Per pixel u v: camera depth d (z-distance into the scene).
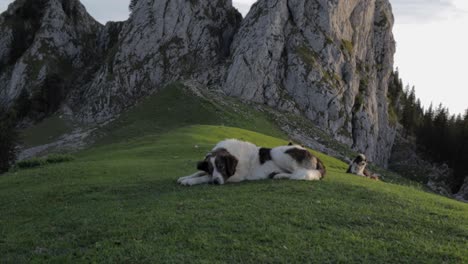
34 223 10.33
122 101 96.19
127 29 104.31
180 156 24.72
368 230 8.56
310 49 91.19
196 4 103.31
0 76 124.50
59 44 124.81
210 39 100.44
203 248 7.46
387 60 111.81
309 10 93.94
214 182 12.95
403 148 112.31
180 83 79.19
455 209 11.51
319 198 11.09
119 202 11.61
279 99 84.81
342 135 86.88
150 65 98.12
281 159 13.76
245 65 85.25
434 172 102.62
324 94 86.38
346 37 99.69
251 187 12.38
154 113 71.25
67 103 105.88
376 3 114.38
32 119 107.19
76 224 9.63
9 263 7.53
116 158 25.09
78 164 21.23
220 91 83.19
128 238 8.23
